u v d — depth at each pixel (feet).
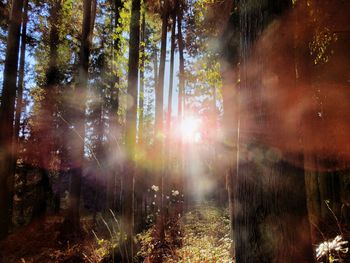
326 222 23.98
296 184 7.95
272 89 8.20
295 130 8.25
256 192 8.11
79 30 60.29
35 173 64.03
